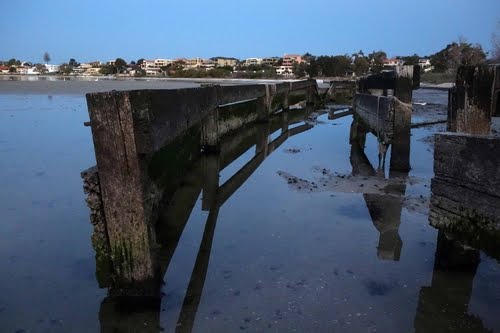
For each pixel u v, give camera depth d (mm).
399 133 7348
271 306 3199
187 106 5941
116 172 3158
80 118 14781
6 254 4137
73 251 4238
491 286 3443
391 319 3027
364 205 5621
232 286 3516
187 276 3703
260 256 4090
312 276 3666
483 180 3018
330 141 11359
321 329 2912
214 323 2996
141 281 3316
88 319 3061
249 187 6660
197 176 7395
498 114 3908
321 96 25391
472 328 2922
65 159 8328
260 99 14570
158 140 3873
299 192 6301
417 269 3770
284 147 10453
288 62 141500
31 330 2928
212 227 4914
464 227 3232
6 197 5906
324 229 4785
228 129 11383
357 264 3885
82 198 5934
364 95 10305
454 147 3250
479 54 57031
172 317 3080
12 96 24812
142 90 3383
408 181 6789
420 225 4875
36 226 4879
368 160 8703
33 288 3496
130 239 3258
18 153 8797
